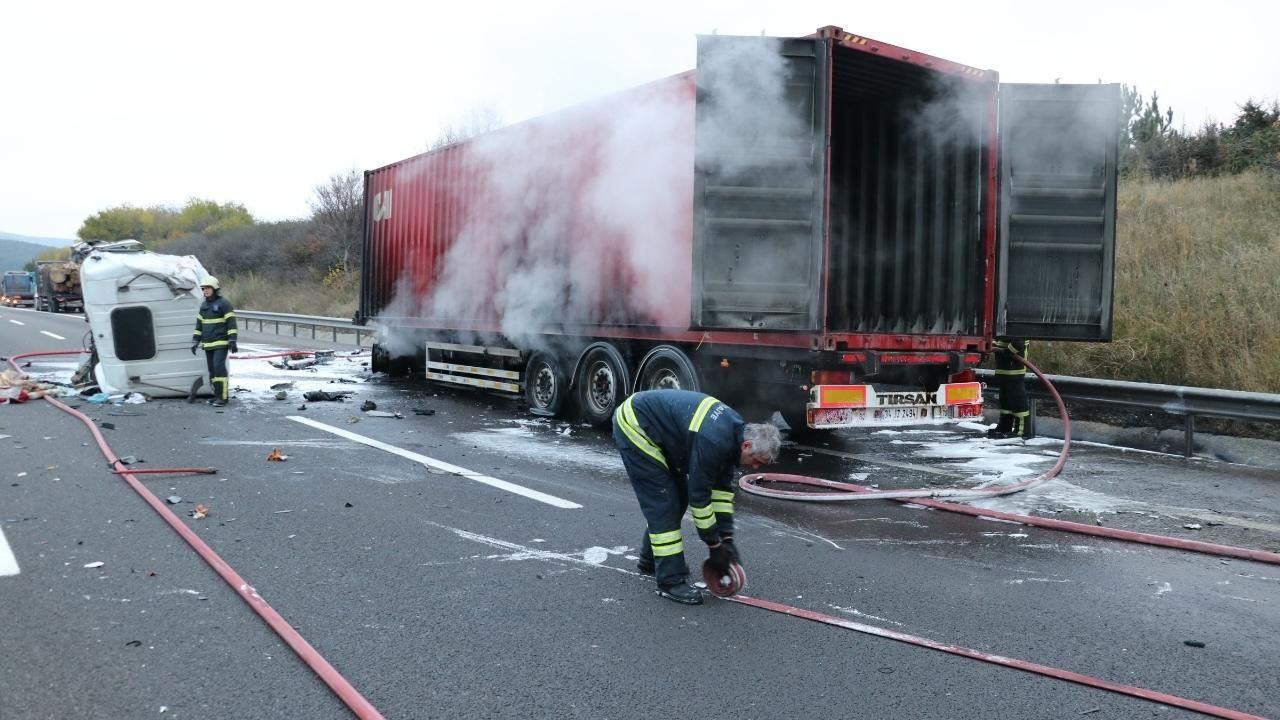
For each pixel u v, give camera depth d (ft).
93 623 13.01
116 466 23.52
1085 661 12.23
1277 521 19.97
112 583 14.74
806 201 24.79
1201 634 13.25
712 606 14.24
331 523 18.69
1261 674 11.84
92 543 16.93
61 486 21.54
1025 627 13.47
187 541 17.07
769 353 26.50
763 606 14.16
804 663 12.03
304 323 77.61
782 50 24.70
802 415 28.53
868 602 14.52
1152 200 50.60
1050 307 28.58
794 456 27.99
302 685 11.12
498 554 16.76
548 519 19.34
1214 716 10.62
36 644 12.25
